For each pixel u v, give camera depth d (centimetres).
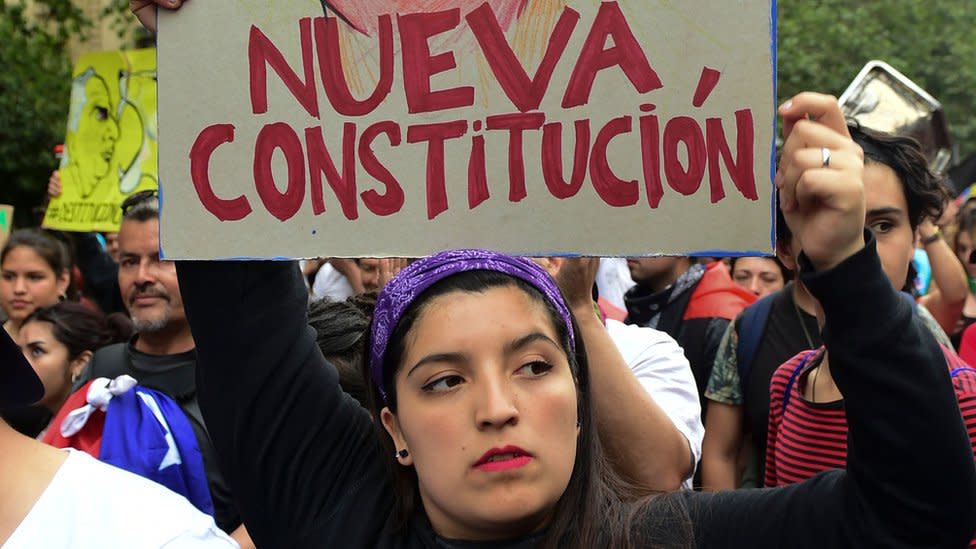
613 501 150
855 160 124
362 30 154
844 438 208
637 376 230
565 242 150
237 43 156
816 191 122
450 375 135
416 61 153
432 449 135
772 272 489
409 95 153
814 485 137
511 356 135
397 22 153
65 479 128
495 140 151
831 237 123
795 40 1506
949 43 1602
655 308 371
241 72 156
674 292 367
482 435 132
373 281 359
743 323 272
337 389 165
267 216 155
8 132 1038
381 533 151
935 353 125
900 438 122
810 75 1508
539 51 150
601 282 469
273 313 159
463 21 152
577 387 149
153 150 423
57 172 502
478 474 132
